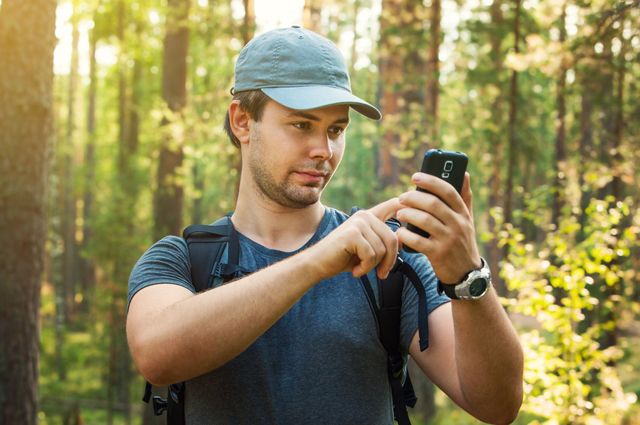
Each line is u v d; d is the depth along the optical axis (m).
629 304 8.73
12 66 6.21
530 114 16.47
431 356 1.58
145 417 13.42
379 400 1.58
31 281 6.38
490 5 14.07
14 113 6.21
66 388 22.34
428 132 14.76
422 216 1.28
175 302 1.41
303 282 1.30
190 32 15.15
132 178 20.91
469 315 1.36
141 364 1.37
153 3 19.47
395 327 1.60
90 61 28.52
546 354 6.29
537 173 20.61
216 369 1.55
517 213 7.52
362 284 1.61
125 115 26.30
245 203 1.72
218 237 1.69
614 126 11.00
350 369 1.56
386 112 18.67
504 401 1.47
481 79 14.80
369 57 27.50
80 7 22.45
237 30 12.70
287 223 1.69
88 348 25.28
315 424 1.53
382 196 18.64
